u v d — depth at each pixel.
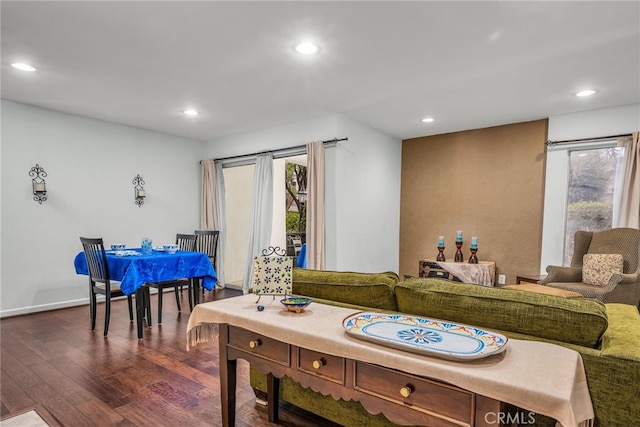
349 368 1.26
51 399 2.13
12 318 3.75
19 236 3.87
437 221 5.19
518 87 3.29
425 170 5.29
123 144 4.71
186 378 2.41
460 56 2.66
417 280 1.61
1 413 1.98
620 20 2.16
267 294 1.77
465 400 1.03
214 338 1.86
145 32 2.31
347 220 4.33
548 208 4.27
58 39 2.41
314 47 2.53
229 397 1.73
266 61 2.75
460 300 1.43
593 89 3.33
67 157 4.20
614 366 1.10
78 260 3.76
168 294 4.96
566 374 1.00
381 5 2.01
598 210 4.05
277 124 4.66
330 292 1.83
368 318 1.45
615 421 1.10
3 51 2.59
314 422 1.93
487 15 2.11
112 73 2.99
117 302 4.49
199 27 2.26
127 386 2.29
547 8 2.04
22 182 3.88
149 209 5.00
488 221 4.76
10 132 3.79
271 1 1.98
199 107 3.94
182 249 4.66
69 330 3.37
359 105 3.84
